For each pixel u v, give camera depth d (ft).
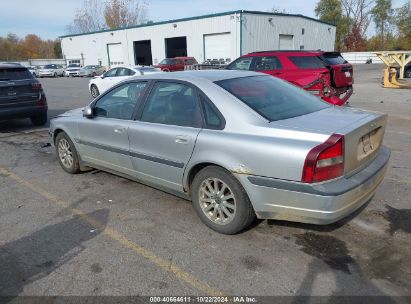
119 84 15.53
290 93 13.66
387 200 14.19
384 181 16.15
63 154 18.94
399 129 27.27
